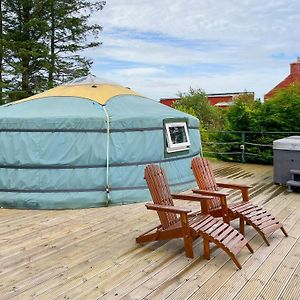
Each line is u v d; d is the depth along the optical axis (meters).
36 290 2.85
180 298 2.68
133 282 2.96
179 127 6.37
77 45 14.98
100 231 4.28
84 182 5.41
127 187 5.57
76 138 5.39
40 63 13.95
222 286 2.86
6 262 3.40
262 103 9.88
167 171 6.00
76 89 6.62
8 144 5.41
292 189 6.22
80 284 2.94
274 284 2.88
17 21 14.19
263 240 3.89
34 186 5.37
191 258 3.43
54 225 4.53
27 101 6.36
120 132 5.57
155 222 4.60
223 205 3.95
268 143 9.41
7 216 4.96
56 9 13.93
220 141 10.20
